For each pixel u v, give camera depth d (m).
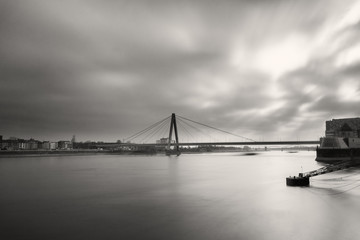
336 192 54.53
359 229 32.38
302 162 170.62
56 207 45.62
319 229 32.56
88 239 30.69
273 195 53.00
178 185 70.62
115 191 61.41
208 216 38.94
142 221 36.94
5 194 58.47
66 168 135.88
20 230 33.81
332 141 158.12
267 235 31.11
